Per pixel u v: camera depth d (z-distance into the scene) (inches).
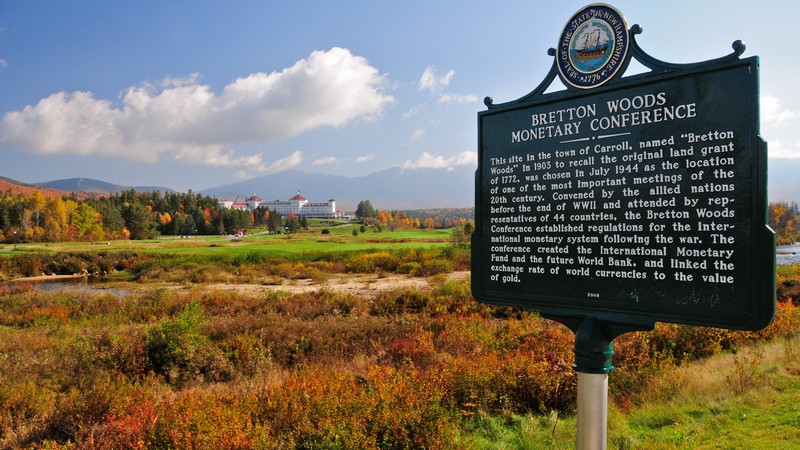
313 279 1514.5
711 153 131.3
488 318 662.5
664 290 138.9
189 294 1019.3
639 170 144.0
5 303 942.4
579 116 156.7
